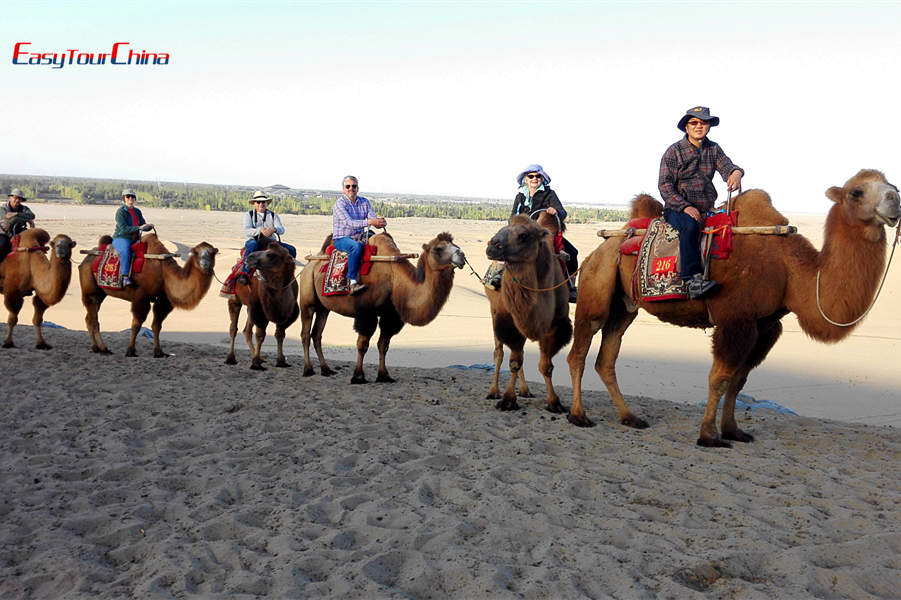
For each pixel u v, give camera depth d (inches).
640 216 338.0
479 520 216.8
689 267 295.9
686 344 957.2
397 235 3772.1
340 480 259.0
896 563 183.5
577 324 349.1
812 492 241.4
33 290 600.1
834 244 272.7
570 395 458.3
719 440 306.3
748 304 291.9
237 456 291.3
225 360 582.2
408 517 220.4
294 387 453.7
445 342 959.6
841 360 821.9
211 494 247.1
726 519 216.8
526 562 189.0
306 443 311.0
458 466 277.3
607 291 338.0
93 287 580.1
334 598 169.5
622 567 181.9
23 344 625.0
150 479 262.5
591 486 249.1
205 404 393.4
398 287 443.5
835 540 200.4
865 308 270.1
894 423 509.4
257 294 520.7
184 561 190.2
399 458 288.8
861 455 297.1
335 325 1165.7
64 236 566.6
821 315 278.2
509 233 323.0
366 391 439.5
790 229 284.4
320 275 483.8
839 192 270.5
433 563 187.2
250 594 173.5
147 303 573.6
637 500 236.8
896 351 909.2
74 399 396.5
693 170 312.5
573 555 191.5
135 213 568.1
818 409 557.3
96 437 319.0
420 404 395.5
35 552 200.2
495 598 167.5
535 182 403.9
